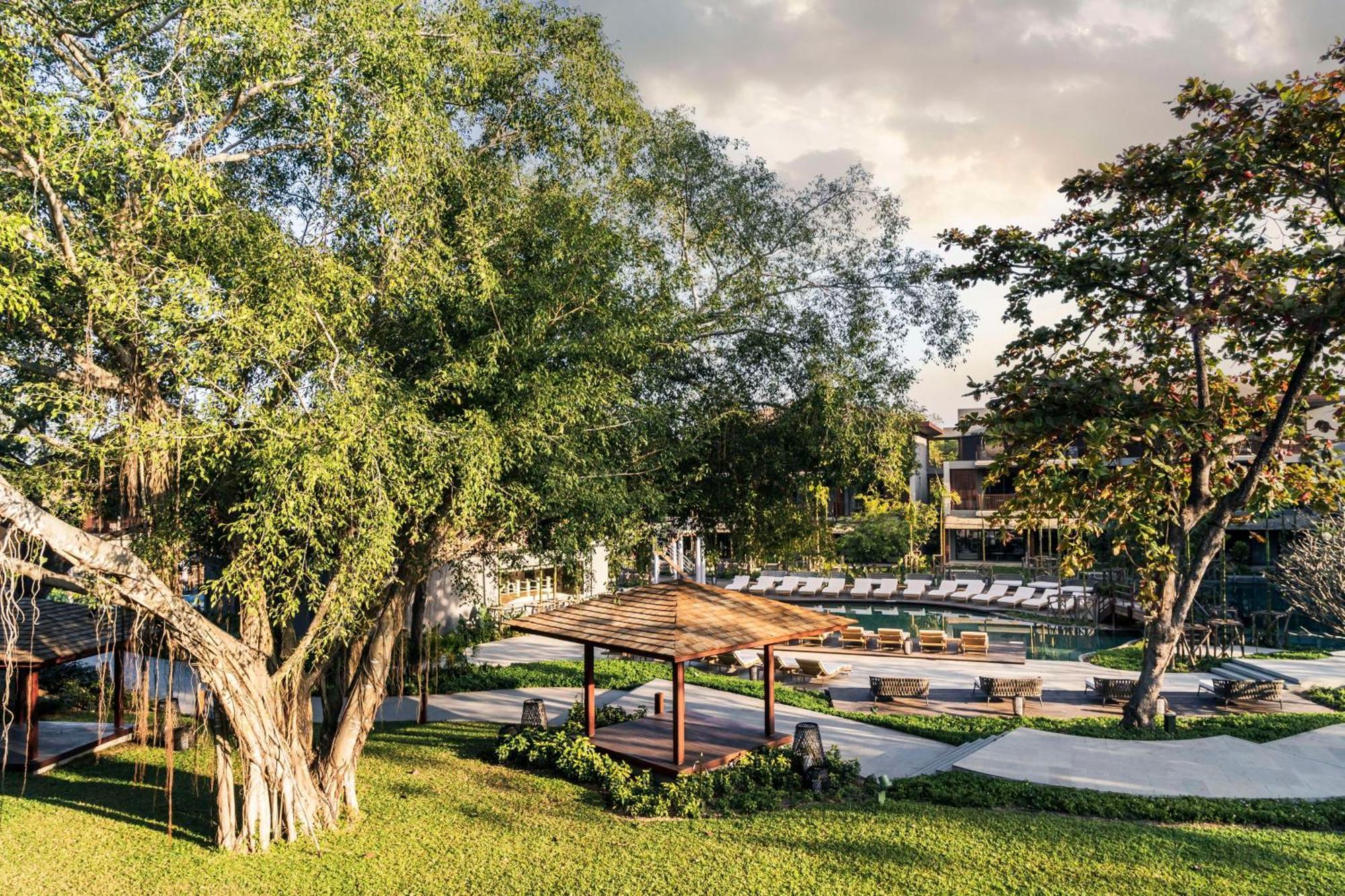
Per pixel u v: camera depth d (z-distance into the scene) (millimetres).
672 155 15852
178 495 9500
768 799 11953
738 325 16219
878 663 22922
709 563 36250
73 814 11727
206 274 8898
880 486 17438
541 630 14812
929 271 16250
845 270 16484
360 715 11789
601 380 11820
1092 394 12180
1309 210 12945
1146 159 13219
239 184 11078
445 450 9586
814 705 18266
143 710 12641
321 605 10336
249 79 9031
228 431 8297
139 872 9797
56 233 8703
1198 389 14195
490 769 13859
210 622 10391
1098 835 9859
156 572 9812
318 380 8977
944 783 12117
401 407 9383
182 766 14102
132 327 8750
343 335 9844
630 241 13812
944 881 8742
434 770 13828
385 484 9305
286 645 11453
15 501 7883
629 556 13648
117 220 8961
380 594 11727
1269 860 8984
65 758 14250
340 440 8445
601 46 13750
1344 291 10594
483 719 17391
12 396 9180
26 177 8297
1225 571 24453
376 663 11945
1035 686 17703
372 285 9859
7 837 10867
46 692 18484
